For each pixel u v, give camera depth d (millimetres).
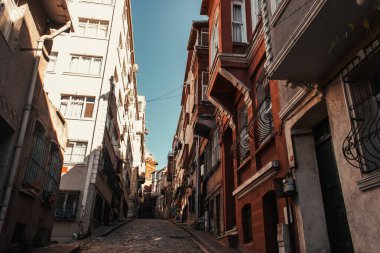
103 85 19719
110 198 24750
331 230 6551
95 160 17984
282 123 7930
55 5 9586
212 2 14250
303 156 7203
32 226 9500
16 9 8195
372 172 4816
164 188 59156
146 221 29656
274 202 9094
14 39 7980
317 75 6062
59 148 11773
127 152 35188
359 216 4996
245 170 11195
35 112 9180
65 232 16234
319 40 5254
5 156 7828
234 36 11727
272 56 6844
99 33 21375
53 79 19422
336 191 6504
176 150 39656
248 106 10758
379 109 5074
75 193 17266
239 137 11797
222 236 12273
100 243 13273
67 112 18984
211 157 17953
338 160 5562
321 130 7188
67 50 20266
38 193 9797
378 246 4578
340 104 5602
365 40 5004
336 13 4711
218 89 12594
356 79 5430
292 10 6008
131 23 27422
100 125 18734
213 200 16625
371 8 4543
